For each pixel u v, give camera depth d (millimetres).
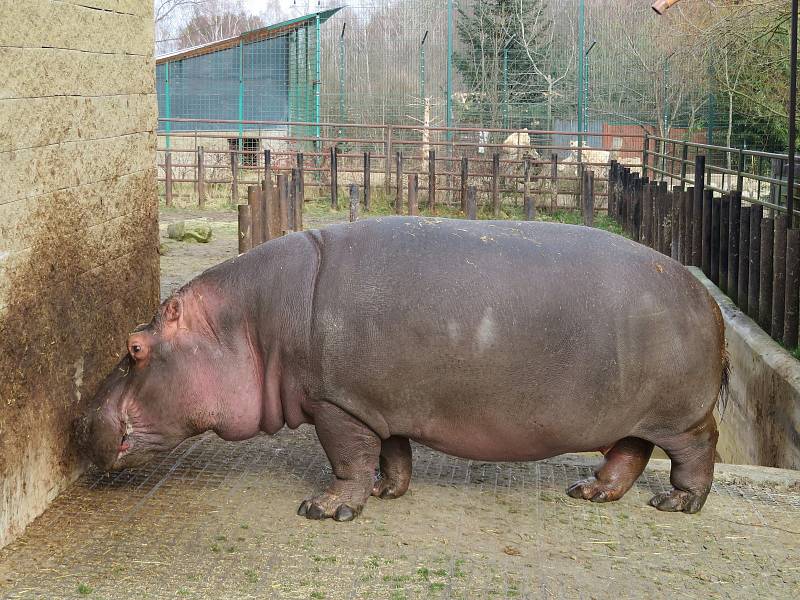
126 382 4625
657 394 4496
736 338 8516
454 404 4422
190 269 13094
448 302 4328
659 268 4551
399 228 4590
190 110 26750
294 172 16422
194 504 4773
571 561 4273
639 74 28469
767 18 19938
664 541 4512
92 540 4336
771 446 7039
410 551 4320
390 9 27188
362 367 4391
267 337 4559
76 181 4883
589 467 5480
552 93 26609
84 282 5020
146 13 5738
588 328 4336
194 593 3873
